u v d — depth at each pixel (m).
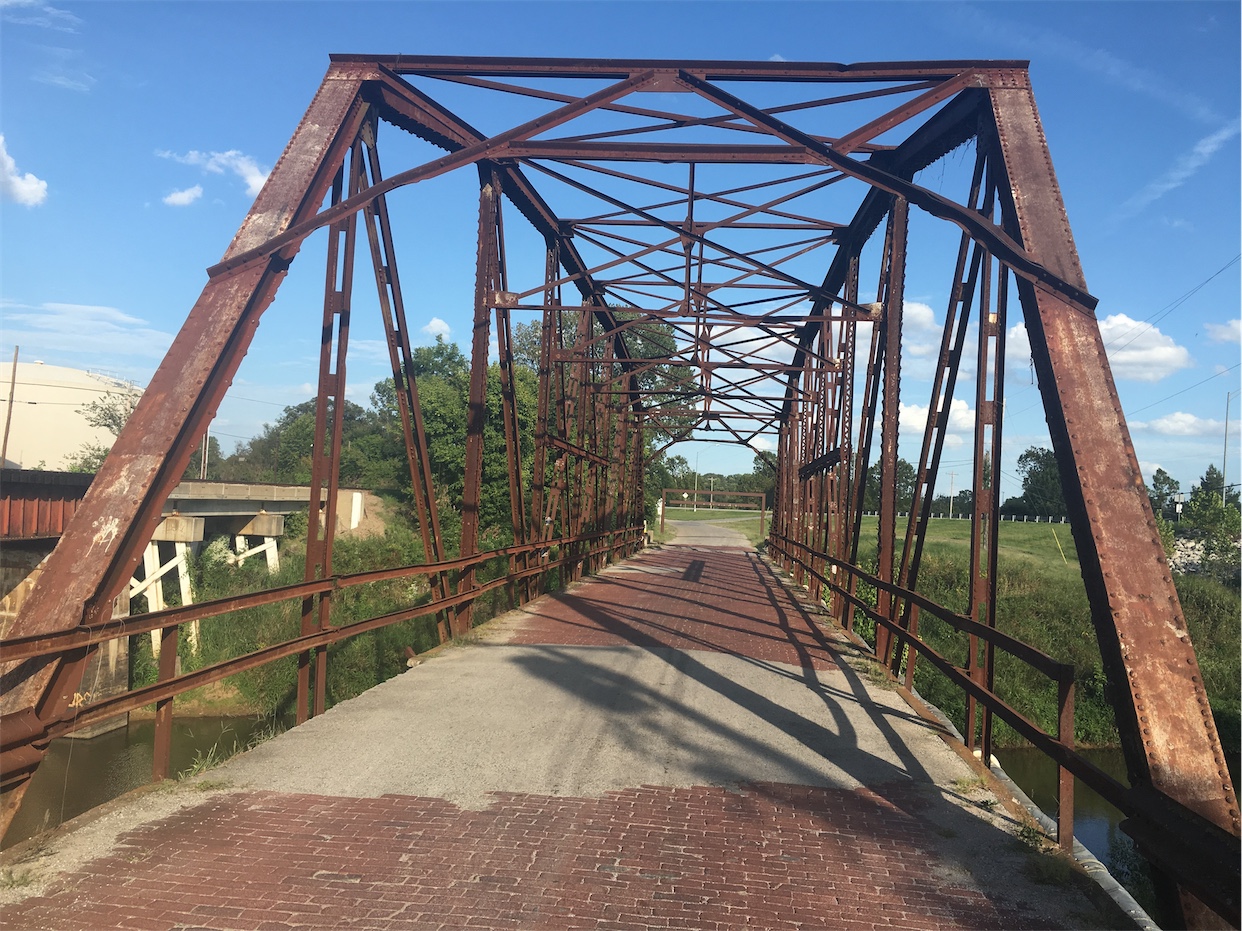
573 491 21.33
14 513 15.92
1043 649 22.30
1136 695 4.18
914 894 3.89
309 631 7.22
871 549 35.00
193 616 5.51
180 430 5.57
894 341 10.08
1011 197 6.38
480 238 11.13
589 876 3.98
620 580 20.28
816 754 6.17
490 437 34.41
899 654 9.60
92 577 4.89
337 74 7.95
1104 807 13.88
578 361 17.42
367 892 3.75
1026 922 3.64
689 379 34.16
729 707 7.53
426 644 16.22
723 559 30.83
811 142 7.21
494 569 28.33
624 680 8.48
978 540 7.00
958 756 6.20
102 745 14.00
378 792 5.09
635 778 5.49
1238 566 31.22
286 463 58.28
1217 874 3.11
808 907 3.73
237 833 4.41
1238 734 17.58
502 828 4.56
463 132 9.63
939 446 8.09
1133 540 4.68
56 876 3.86
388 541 29.56
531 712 7.10
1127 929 3.57
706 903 3.74
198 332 6.02
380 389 63.81
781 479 29.06
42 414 48.81
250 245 6.61
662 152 9.33
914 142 9.17
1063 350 5.36
